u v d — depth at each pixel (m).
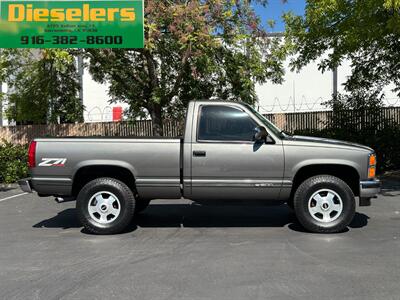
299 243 6.36
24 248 6.33
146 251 6.08
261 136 6.71
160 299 4.36
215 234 7.00
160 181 6.95
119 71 14.31
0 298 4.45
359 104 15.37
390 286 4.63
